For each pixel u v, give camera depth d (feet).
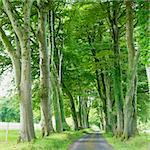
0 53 122.11
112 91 143.54
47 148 60.49
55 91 121.19
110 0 101.86
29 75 71.97
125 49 125.18
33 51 127.95
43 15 94.89
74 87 168.04
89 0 102.37
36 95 139.44
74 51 138.31
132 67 88.17
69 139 99.50
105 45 126.31
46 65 96.37
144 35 55.36
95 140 111.04
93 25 124.16
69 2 114.01
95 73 155.94
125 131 89.92
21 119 71.82
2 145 76.69
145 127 103.14
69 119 293.43
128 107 90.07
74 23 120.67
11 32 106.32
